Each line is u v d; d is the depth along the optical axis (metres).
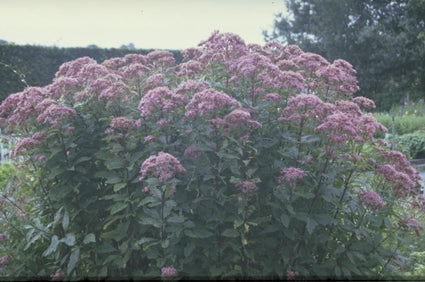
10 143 5.63
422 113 22.98
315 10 30.20
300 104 4.38
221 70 5.29
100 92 4.82
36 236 4.57
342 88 5.22
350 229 4.42
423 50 25.66
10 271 4.71
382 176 4.90
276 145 4.72
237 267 4.38
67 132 4.57
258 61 4.73
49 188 4.93
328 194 4.35
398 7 28.02
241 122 4.28
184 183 4.39
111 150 4.54
